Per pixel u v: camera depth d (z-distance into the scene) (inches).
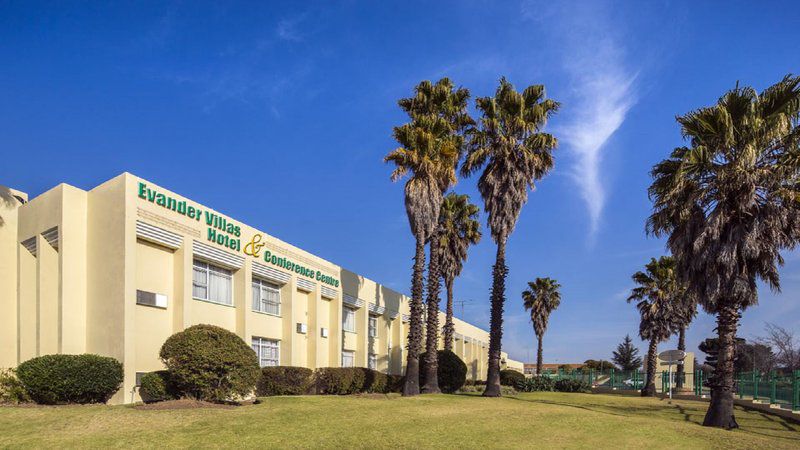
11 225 825.5
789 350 2004.2
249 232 1020.5
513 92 1174.3
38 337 757.3
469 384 1955.0
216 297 951.6
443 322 2017.7
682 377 1748.3
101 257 771.4
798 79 676.7
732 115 712.4
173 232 840.9
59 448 463.2
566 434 613.6
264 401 769.6
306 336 1224.2
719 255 701.9
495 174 1182.3
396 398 957.8
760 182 696.4
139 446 474.9
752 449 553.6
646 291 1745.8
